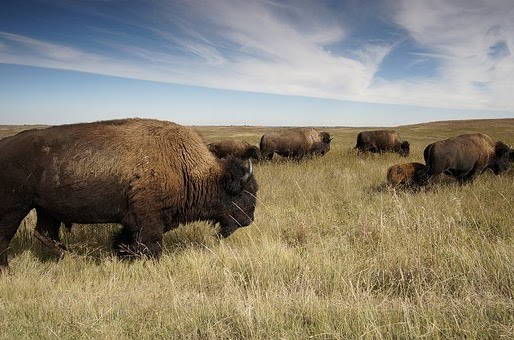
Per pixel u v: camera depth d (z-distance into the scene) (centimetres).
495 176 1095
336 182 1075
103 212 511
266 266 456
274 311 330
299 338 293
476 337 281
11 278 454
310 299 354
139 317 337
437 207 695
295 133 1850
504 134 5466
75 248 571
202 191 558
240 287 419
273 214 737
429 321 297
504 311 312
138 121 545
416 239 522
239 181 573
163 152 526
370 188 995
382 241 532
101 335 302
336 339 283
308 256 485
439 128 7738
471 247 495
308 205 809
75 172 486
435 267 429
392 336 290
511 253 429
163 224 544
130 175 503
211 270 463
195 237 641
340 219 716
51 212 510
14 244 582
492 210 684
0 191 475
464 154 1006
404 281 411
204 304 358
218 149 1873
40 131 504
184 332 310
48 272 475
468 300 331
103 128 515
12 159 475
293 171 1334
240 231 636
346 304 340
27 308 360
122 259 535
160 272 475
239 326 312
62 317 337
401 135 5559
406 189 921
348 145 3328
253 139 4578
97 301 374
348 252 515
